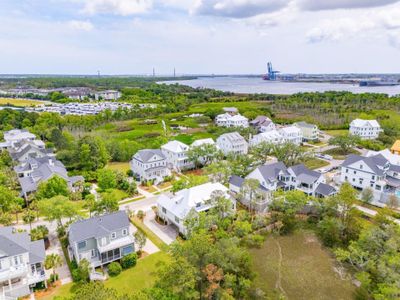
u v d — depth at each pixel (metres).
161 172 75.00
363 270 39.66
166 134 116.69
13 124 124.50
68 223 48.22
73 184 64.81
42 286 36.72
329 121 140.88
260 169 64.69
